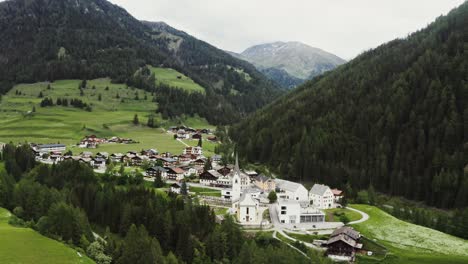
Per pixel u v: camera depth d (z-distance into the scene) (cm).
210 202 16788
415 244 13700
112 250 9862
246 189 17938
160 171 19388
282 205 14925
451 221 16300
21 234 9525
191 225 12225
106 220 12644
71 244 9681
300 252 11981
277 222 14988
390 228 15038
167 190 17438
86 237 10300
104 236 11494
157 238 11500
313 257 11069
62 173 15838
